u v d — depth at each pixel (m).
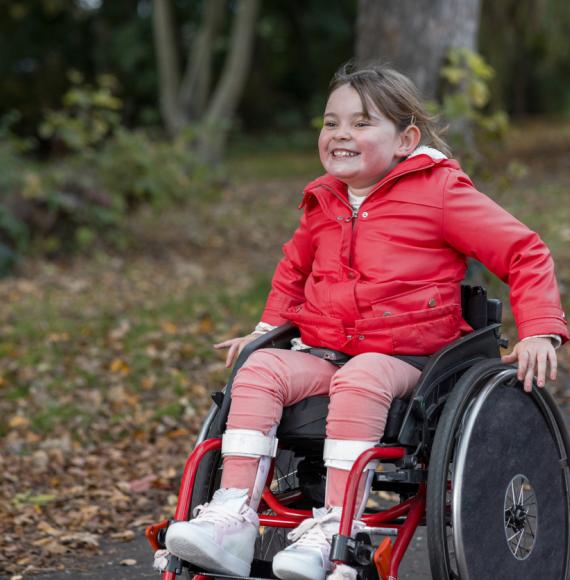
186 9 27.67
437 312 2.69
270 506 2.81
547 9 14.41
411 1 7.05
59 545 3.89
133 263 10.25
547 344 2.58
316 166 23.06
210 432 2.85
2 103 26.17
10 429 5.49
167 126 18.16
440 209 2.73
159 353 6.68
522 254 2.66
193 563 2.53
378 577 2.53
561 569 2.87
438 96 7.04
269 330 3.04
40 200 10.23
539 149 20.72
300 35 30.38
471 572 2.48
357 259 2.76
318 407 2.68
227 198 15.62
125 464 4.96
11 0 26.47
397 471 2.53
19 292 8.84
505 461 2.63
